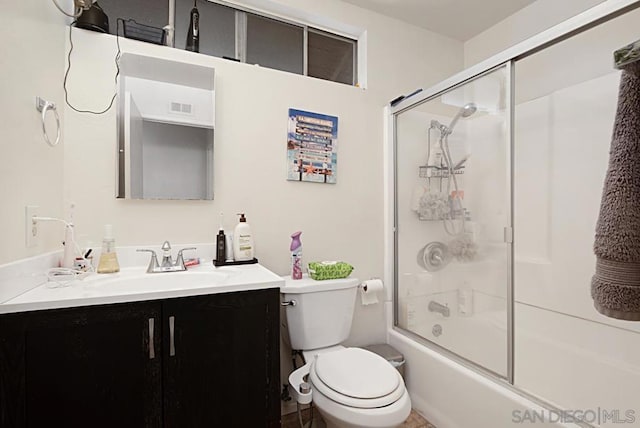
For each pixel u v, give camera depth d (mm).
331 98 1991
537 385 1582
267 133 1794
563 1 1910
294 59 2010
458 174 2037
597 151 1606
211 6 1803
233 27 1851
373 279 2041
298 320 1591
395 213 2133
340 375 1339
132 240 1493
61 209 1351
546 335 1775
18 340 929
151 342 1069
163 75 1562
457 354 1765
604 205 614
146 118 1524
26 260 1069
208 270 1481
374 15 2158
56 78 1312
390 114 2146
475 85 1768
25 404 933
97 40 1451
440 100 1951
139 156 1508
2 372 912
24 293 1043
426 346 1876
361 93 2092
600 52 1600
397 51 2234
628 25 1503
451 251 2064
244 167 1735
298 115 1877
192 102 1612
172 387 1096
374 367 1404
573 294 1672
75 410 981
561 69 1759
